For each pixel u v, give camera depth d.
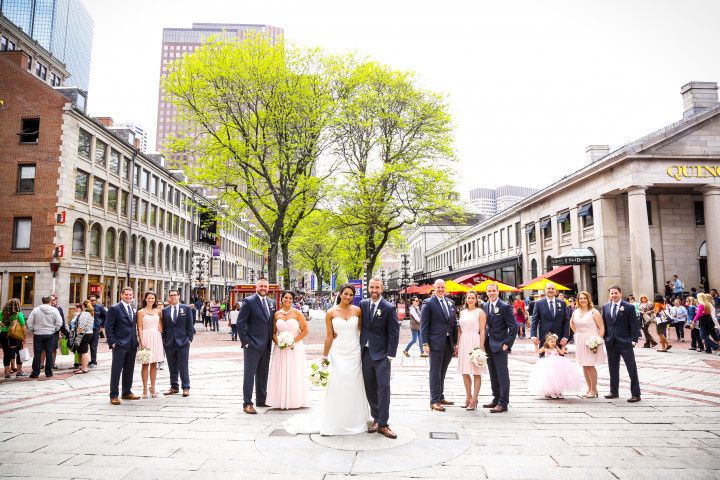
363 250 36.22
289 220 27.34
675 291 23.84
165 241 42.25
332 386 5.96
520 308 20.44
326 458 5.01
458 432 5.95
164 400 8.10
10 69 27.67
